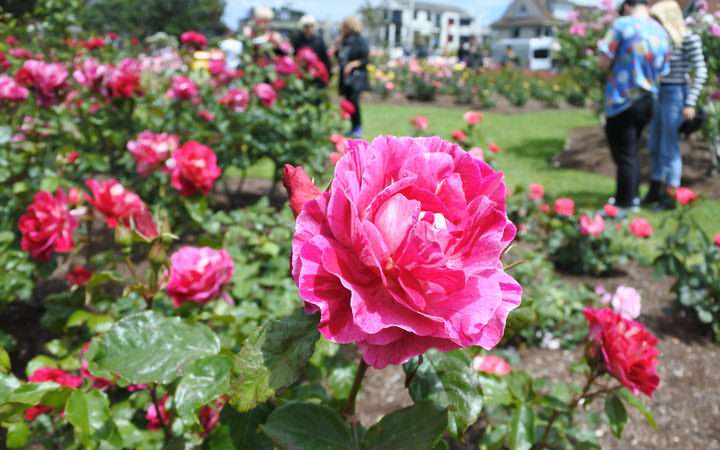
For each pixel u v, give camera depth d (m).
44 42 6.99
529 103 17.06
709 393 2.90
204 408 1.45
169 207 3.57
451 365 0.94
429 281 0.69
